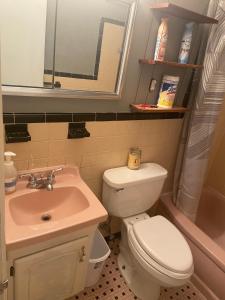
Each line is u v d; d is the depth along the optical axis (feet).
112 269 5.80
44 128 4.15
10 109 3.75
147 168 5.61
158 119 5.58
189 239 5.72
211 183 7.84
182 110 5.27
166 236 4.84
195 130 5.59
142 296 5.12
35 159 4.30
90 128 4.68
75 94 4.14
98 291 5.22
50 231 3.28
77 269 4.24
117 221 6.48
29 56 3.55
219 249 5.31
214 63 4.91
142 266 4.61
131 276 5.43
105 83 4.40
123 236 5.83
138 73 4.75
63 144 4.49
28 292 3.82
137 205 5.48
